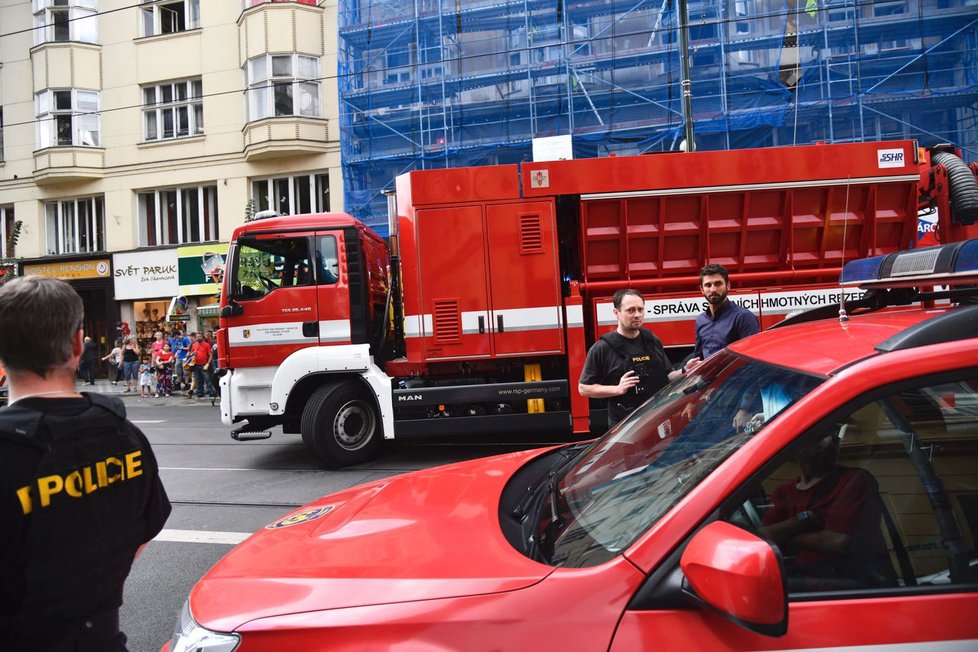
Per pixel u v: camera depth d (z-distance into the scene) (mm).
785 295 6496
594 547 1560
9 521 1314
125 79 19484
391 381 6832
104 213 19875
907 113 13750
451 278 6512
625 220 6500
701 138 14461
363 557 1716
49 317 1482
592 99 15000
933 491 1454
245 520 5129
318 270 6852
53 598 1377
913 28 13781
